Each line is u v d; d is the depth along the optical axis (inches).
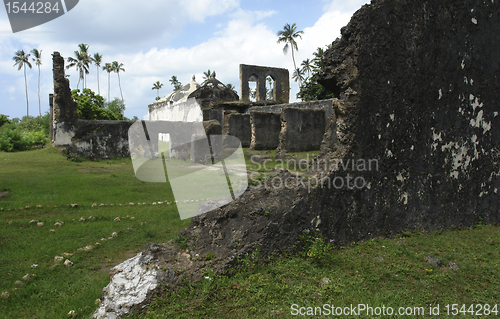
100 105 1359.5
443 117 226.8
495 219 257.4
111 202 346.9
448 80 227.0
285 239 173.3
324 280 152.1
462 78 234.1
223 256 159.3
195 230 177.8
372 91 194.7
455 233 224.4
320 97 1067.9
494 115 254.5
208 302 135.3
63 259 199.0
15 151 832.3
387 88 200.5
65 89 778.2
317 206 183.0
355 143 192.4
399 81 205.0
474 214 246.4
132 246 224.1
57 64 778.2
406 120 210.4
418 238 207.9
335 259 172.6
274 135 792.9
